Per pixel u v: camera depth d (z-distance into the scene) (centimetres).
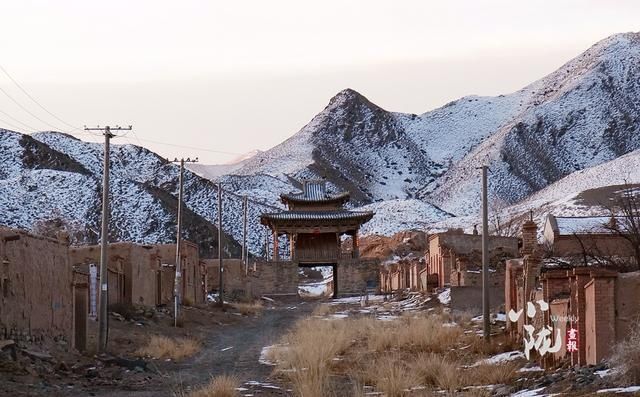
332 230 14762
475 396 2681
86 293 4756
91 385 3394
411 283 10844
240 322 7725
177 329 6200
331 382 3328
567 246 8825
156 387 3378
